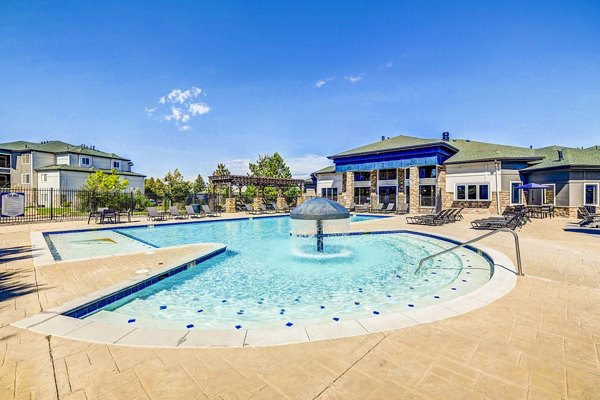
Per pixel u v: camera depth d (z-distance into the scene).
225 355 3.02
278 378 2.64
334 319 4.95
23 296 5.00
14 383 2.57
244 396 2.40
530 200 21.98
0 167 34.75
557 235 11.45
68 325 3.72
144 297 5.92
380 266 8.24
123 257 8.02
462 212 23.52
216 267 8.19
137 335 3.44
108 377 2.66
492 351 3.08
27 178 34.97
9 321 3.90
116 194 25.78
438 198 23.92
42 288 5.44
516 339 3.33
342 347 3.17
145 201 28.31
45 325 3.73
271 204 28.59
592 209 18.17
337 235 12.78
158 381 2.60
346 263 8.59
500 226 13.45
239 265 8.41
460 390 2.45
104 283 5.75
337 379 2.61
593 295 4.76
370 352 3.07
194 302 5.70
